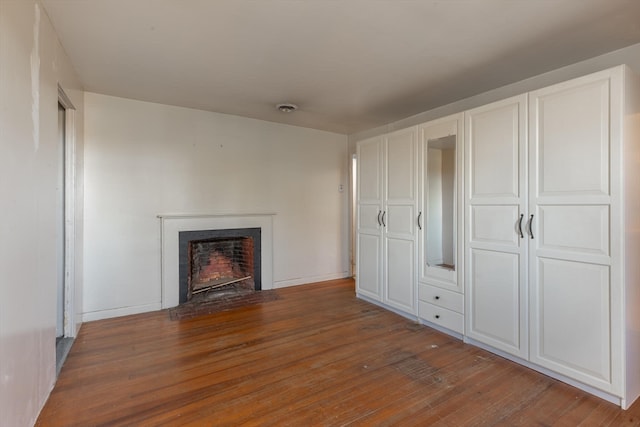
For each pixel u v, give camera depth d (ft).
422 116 13.43
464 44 7.84
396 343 9.29
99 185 11.17
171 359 8.32
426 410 6.27
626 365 6.31
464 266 9.29
